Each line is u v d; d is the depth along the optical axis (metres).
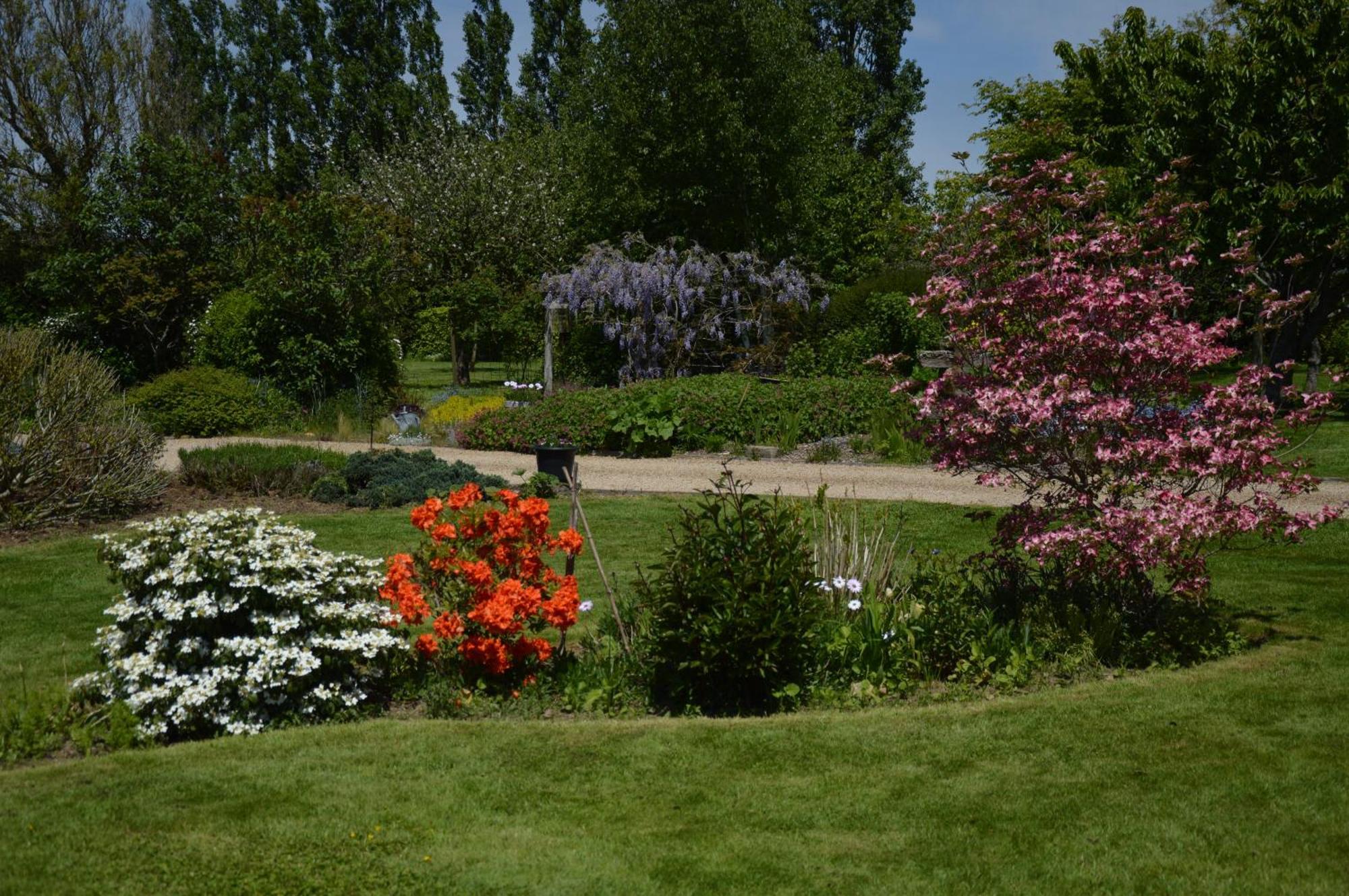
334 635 5.00
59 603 7.19
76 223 22.52
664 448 14.82
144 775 4.07
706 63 26.02
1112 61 17.22
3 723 4.57
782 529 5.32
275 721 4.82
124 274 21.11
